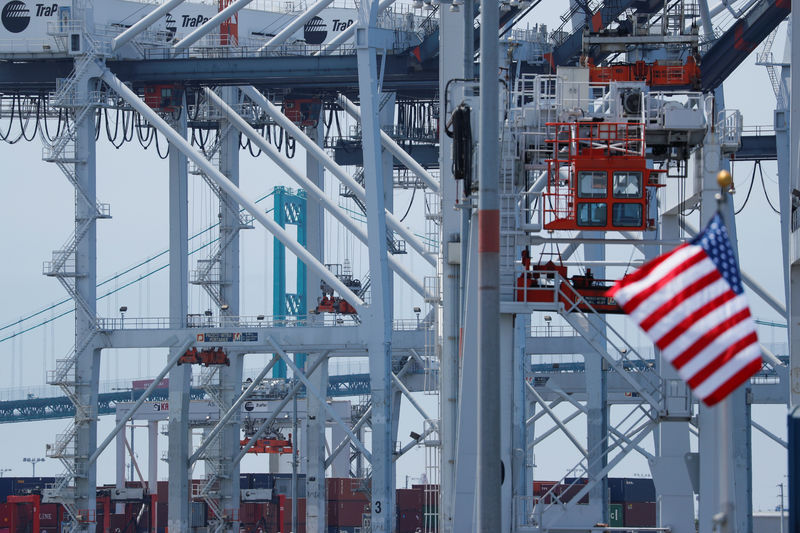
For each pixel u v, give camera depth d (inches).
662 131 5511.8
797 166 5565.9
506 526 5393.7
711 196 5462.6
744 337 2765.7
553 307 5570.9
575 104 5521.7
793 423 4148.6
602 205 5428.2
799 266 5634.8
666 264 2817.4
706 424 5487.2
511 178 5531.5
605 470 5964.6
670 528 5895.7
